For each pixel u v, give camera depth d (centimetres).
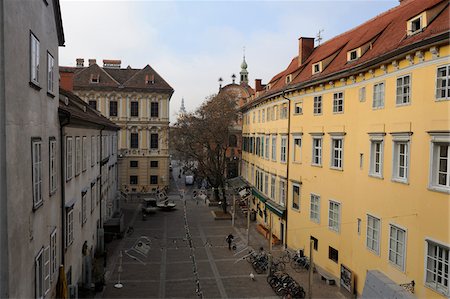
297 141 2681
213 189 4741
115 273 2300
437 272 1345
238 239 3142
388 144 1653
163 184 5481
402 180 1550
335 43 2748
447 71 1316
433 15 1477
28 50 1073
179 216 4066
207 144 4375
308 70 2781
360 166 1886
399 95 1592
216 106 4503
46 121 1320
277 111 3078
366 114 1836
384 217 1664
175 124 4456
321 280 2216
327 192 2233
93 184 2403
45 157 1298
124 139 5388
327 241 2220
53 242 1431
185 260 2577
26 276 1047
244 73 8431
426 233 1389
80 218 2000
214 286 2119
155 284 2134
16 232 956
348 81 2012
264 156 3491
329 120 2217
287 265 2477
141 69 5666
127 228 3450
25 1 1038
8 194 894
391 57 1588
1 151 872
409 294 1411
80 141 2008
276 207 2958
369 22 2417
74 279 1839
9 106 904
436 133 1351
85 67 5834
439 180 1366
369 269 1777
